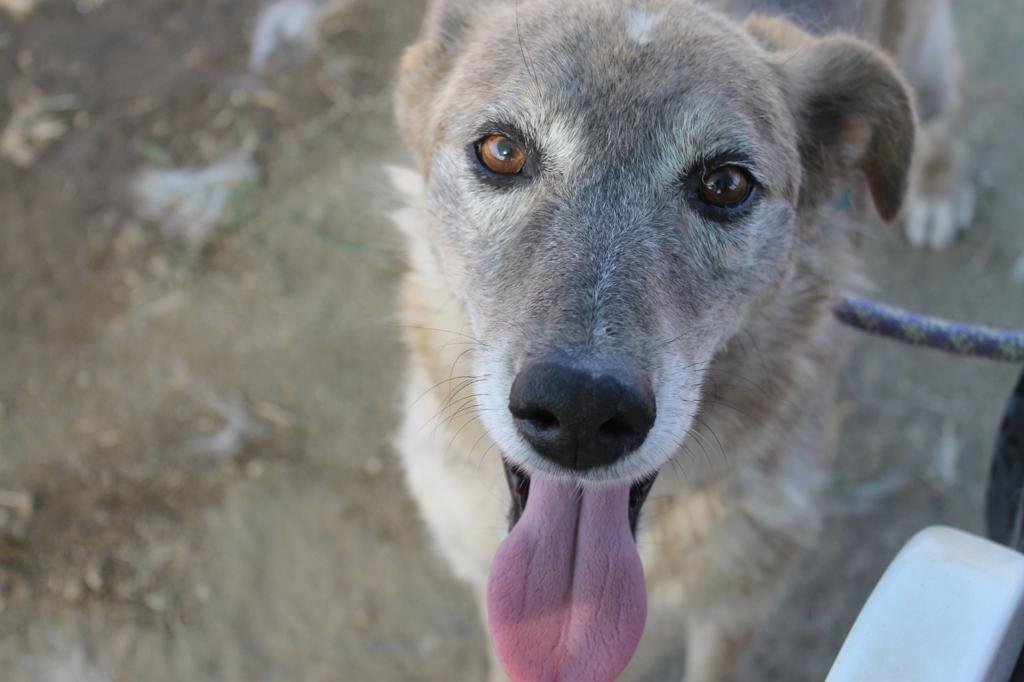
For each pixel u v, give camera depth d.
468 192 0.49
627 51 0.48
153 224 0.82
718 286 0.49
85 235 0.81
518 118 0.48
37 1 0.98
